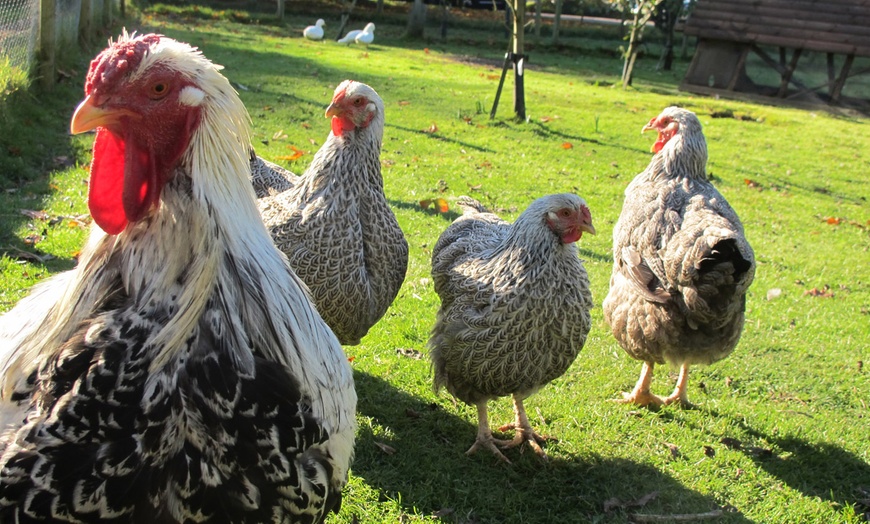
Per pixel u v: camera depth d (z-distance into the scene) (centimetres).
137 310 76
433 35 789
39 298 84
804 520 124
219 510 76
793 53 601
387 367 147
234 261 78
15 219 169
